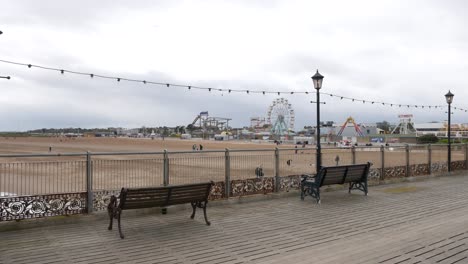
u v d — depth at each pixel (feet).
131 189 23.94
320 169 36.32
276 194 37.60
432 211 31.83
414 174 53.16
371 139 363.15
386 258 20.08
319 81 40.16
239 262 19.40
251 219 28.66
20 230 24.72
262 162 65.16
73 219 26.63
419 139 328.49
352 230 25.73
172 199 26.07
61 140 547.49
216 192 34.22
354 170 38.60
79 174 53.42
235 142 479.00
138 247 21.58
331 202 35.68
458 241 23.09
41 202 25.99
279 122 394.11
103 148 297.53
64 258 19.57
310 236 24.26
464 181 50.96
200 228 25.90
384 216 29.94
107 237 23.45
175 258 19.83
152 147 327.88
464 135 329.11
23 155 26.08
